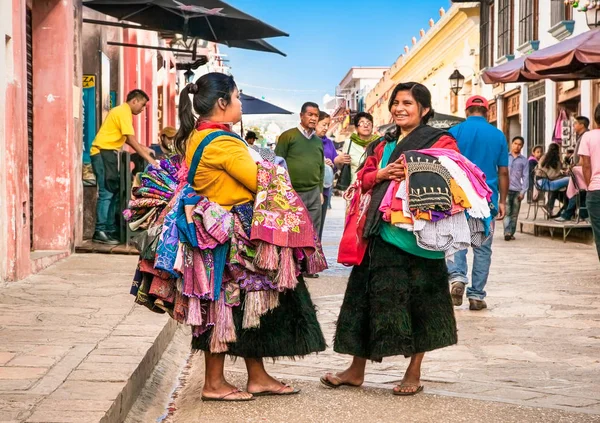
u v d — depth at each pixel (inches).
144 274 194.4
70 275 364.5
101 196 471.5
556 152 690.8
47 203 435.5
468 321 310.3
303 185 425.7
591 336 284.0
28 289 322.7
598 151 370.0
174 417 194.2
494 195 332.8
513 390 214.8
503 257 520.4
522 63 601.0
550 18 933.2
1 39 331.6
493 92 1229.1
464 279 329.7
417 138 207.9
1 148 334.3
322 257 193.5
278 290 189.0
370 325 205.0
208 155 188.5
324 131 473.1
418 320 205.6
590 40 508.1
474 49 1364.4
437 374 232.8
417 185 198.2
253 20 535.2
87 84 553.6
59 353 211.8
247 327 188.9
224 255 188.2
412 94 210.1
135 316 266.4
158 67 1021.2
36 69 433.1
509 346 268.4
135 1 493.0
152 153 466.0
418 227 197.3
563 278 422.9
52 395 173.3
